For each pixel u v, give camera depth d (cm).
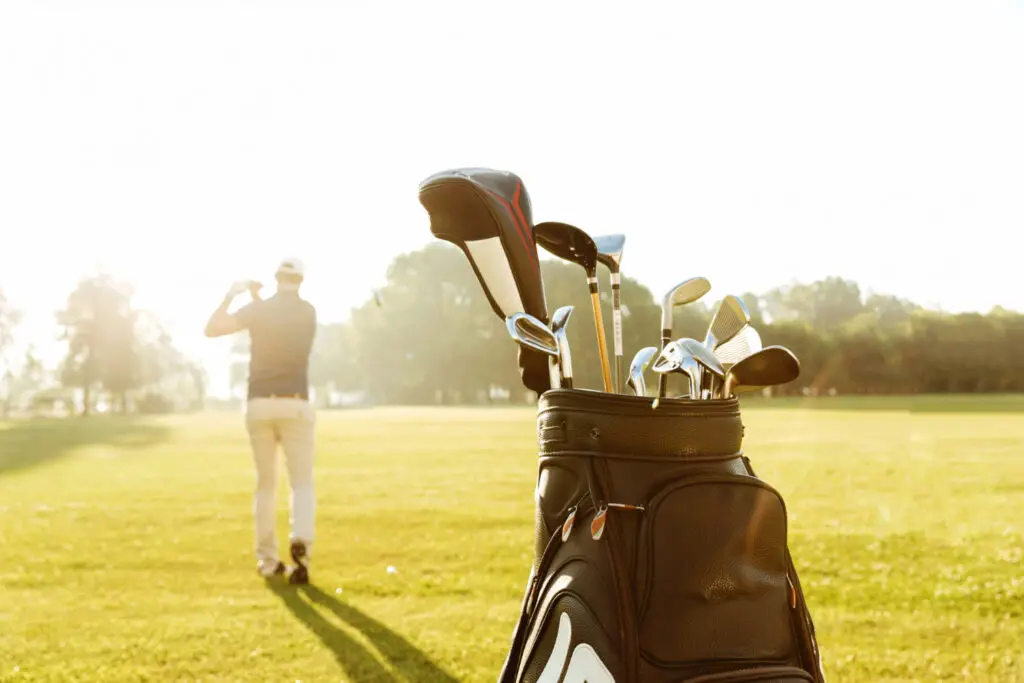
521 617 140
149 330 9731
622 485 128
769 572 131
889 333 8706
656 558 124
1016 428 2470
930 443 1825
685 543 125
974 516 776
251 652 372
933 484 1041
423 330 9075
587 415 131
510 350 8850
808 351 8469
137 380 9312
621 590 122
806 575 517
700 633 124
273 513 556
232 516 855
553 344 142
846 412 4038
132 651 376
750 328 171
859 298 10331
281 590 505
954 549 603
